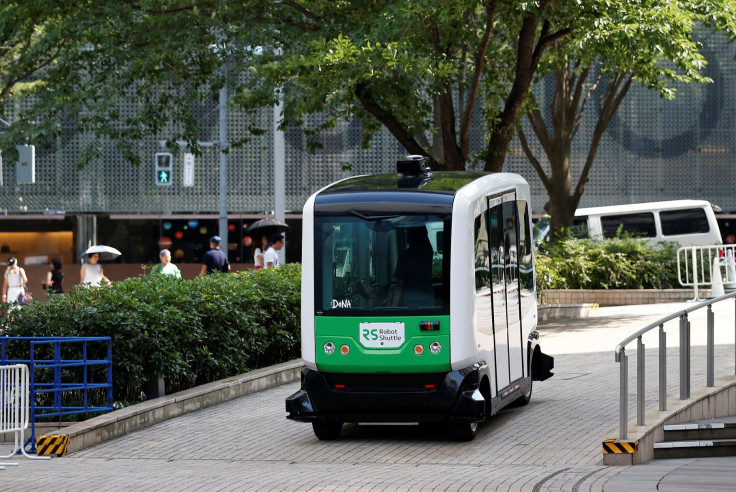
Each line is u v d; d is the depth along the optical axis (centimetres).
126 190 5316
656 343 2538
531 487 1213
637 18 2597
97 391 1836
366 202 1614
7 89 3406
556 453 1472
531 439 1579
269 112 5341
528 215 1927
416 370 1573
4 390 1559
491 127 3011
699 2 2766
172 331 1916
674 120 5472
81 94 2998
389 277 1593
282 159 3678
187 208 5350
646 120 5462
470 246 1588
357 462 1453
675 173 5491
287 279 2455
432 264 1584
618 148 5472
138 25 3023
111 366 1734
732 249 3694
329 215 1625
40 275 5194
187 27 2962
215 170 5338
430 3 2547
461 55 3125
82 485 1288
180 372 1953
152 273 2164
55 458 1543
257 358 2305
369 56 2544
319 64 2545
